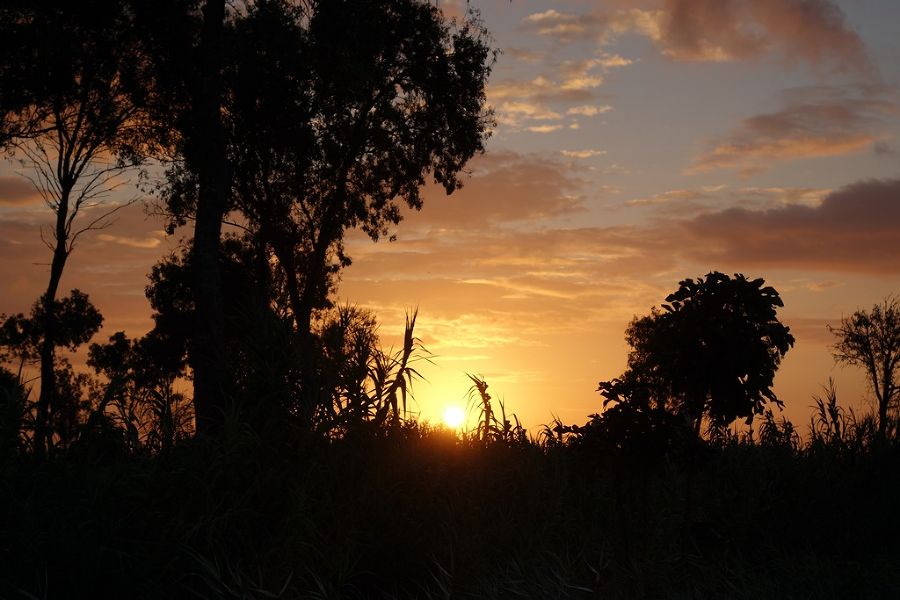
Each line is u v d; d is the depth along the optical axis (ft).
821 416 37.42
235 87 63.26
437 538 26.45
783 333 28.68
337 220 88.07
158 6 62.08
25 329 100.12
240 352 31.81
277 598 20.38
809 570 25.48
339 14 69.15
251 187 81.71
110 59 65.98
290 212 86.84
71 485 23.43
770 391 28.53
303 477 26.25
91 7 62.34
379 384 32.07
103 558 21.61
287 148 73.41
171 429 26.73
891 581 24.38
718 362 28.25
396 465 29.30
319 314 91.09
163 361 114.32
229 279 92.99
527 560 25.86
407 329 33.09
